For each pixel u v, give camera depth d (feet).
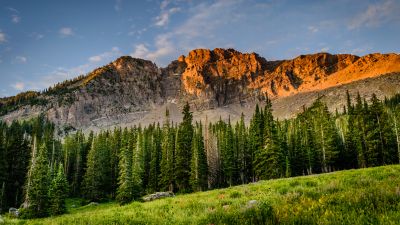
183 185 220.23
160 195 129.39
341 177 72.54
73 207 214.28
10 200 219.20
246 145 268.00
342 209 26.91
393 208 25.50
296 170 237.45
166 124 256.52
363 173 78.13
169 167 222.89
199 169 215.31
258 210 29.22
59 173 179.63
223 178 269.85
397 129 201.05
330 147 223.30
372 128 208.44
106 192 261.03
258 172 213.05
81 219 48.96
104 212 57.93
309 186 62.13
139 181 197.57
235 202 47.80
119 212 54.75
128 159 196.13
